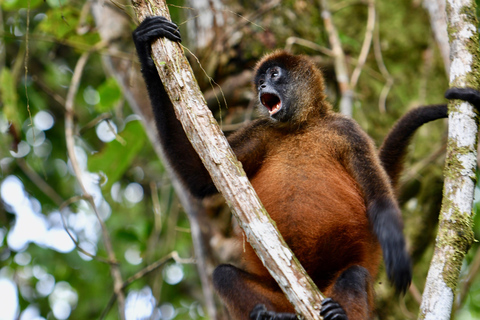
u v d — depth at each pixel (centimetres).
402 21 1165
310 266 741
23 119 1140
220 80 970
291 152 795
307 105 835
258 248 538
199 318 1254
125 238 1112
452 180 590
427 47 1137
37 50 1238
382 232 665
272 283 749
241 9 991
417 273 966
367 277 671
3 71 952
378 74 1062
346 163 781
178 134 774
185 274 1270
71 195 1226
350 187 760
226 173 556
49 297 1231
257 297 714
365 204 748
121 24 1033
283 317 677
